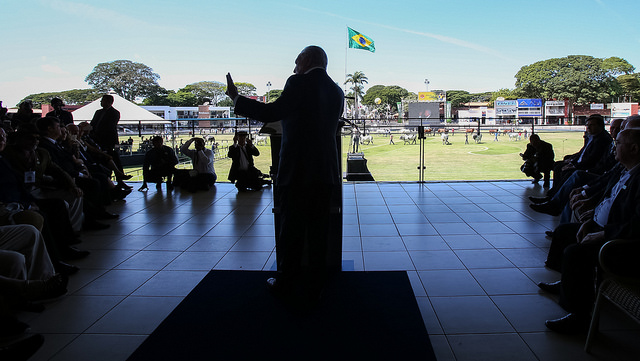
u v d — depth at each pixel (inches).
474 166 426.9
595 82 1733.5
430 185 289.1
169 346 68.3
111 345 80.5
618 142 82.6
